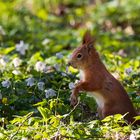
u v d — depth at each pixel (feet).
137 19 85.46
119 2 88.94
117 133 34.55
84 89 37.45
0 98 40.06
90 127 34.83
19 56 57.31
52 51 64.34
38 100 41.22
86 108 40.65
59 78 45.03
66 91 42.16
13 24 79.15
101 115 38.01
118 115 35.29
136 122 37.06
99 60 37.76
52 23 85.05
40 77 44.04
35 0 92.07
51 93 40.11
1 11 85.35
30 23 79.66
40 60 52.03
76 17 87.81
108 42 70.95
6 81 41.37
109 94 37.32
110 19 85.87
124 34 79.46
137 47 70.23
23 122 35.60
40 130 35.06
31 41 68.85
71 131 34.19
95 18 86.69
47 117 37.04
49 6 92.32
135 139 33.45
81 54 37.76
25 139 33.76
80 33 75.72
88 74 37.52
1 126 37.88
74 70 47.57
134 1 88.43
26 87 42.32
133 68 51.42
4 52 55.77
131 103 37.65
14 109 40.14
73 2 94.32
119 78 46.75
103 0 94.27
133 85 45.19
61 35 75.41
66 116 36.73
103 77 37.40
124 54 64.18
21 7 87.25
